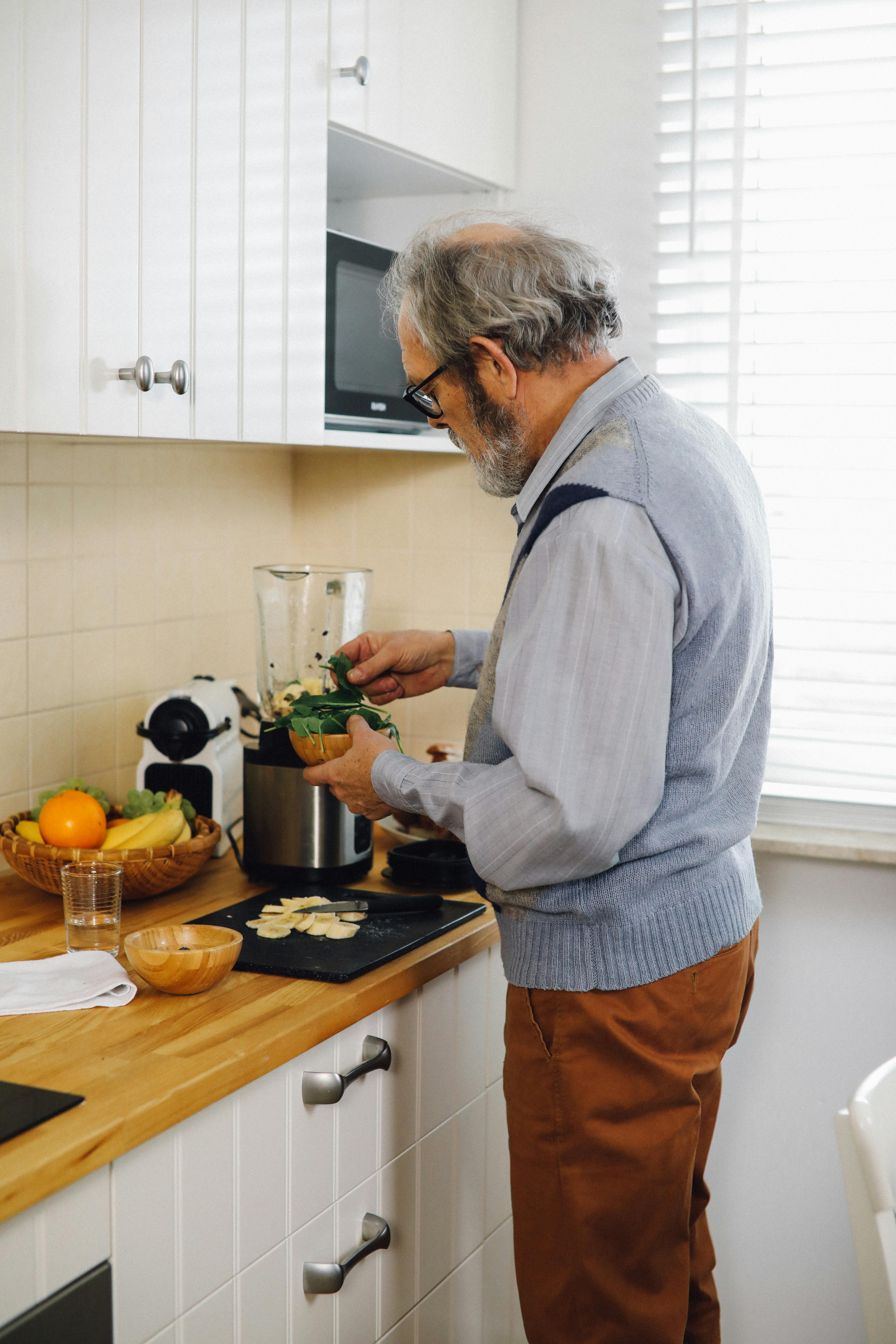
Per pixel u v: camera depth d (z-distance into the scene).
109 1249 1.01
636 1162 1.24
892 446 1.92
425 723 2.25
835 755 2.00
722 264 1.99
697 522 1.15
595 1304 1.27
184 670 2.05
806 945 1.97
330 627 1.74
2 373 1.19
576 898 1.22
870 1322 0.95
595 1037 1.23
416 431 2.04
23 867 1.55
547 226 1.28
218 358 1.49
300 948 1.41
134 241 1.35
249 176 1.53
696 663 1.17
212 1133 1.12
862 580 1.95
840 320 1.93
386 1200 1.41
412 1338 1.50
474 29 1.96
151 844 1.59
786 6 1.91
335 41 1.66
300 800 1.64
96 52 1.27
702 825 1.25
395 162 1.90
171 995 1.28
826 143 1.92
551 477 1.26
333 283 1.73
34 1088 1.04
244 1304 1.18
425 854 1.78
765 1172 2.03
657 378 1.98
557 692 1.11
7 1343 0.91
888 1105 1.04
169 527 1.99
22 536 1.71
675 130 2.02
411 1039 1.44
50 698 1.78
